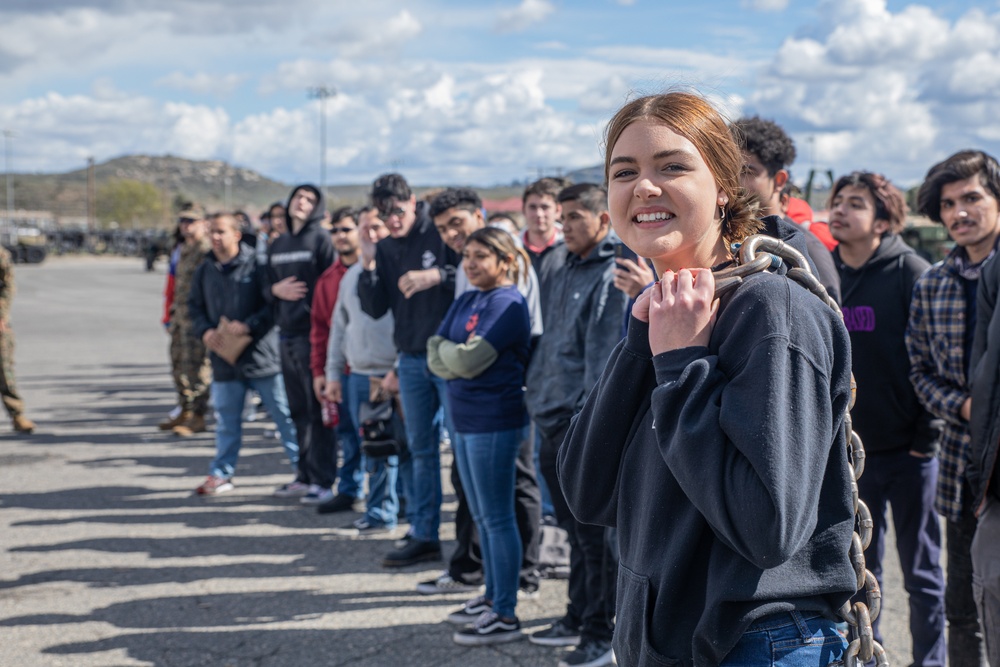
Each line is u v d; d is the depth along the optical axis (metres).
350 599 4.63
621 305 3.69
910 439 3.40
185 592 4.75
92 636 4.18
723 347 1.49
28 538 5.69
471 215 4.84
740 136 1.77
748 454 1.38
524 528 4.62
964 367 3.11
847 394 1.49
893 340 3.36
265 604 4.57
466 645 4.03
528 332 4.06
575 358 3.84
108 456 8.02
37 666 3.87
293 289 6.30
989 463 2.63
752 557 1.40
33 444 8.53
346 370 6.03
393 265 5.15
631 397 1.63
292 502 6.53
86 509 6.34
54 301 26.64
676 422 1.48
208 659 3.93
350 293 5.68
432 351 4.16
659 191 1.54
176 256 9.36
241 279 6.60
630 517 1.65
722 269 1.63
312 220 6.38
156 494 6.75
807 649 1.50
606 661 3.66
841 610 1.56
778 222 1.78
